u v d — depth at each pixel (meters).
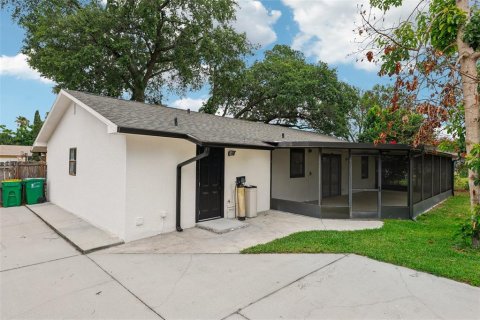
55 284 3.76
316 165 12.16
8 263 4.47
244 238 6.08
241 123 11.63
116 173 5.88
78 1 16.41
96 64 15.54
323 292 3.56
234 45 19.64
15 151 26.95
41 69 15.18
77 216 7.54
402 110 4.88
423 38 4.64
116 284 3.78
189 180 6.91
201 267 4.40
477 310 3.12
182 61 18.62
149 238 5.92
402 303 3.27
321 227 7.22
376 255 4.82
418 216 8.77
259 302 3.31
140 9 15.73
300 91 21.44
